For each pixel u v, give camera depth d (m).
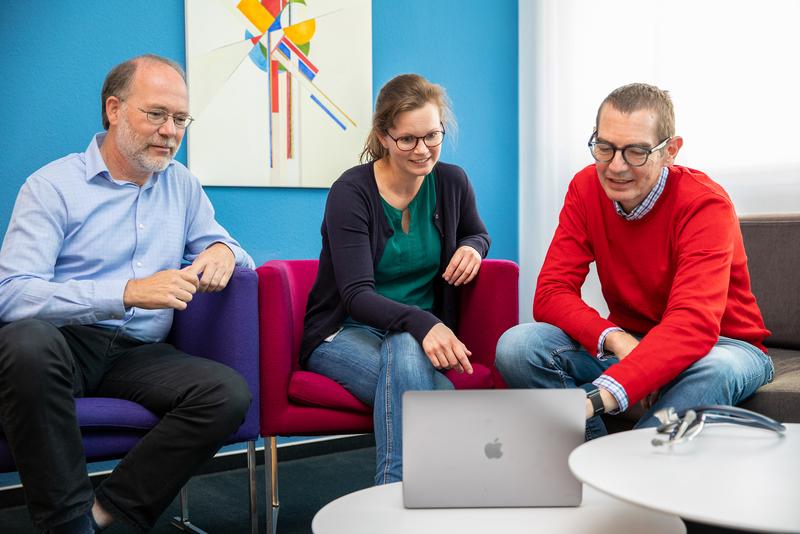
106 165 1.97
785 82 2.69
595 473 1.05
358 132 3.08
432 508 1.22
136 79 1.89
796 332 2.24
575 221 2.03
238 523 2.33
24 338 1.52
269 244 2.95
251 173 2.86
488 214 3.50
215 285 1.85
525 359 1.90
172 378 1.74
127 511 1.67
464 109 3.40
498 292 2.13
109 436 1.71
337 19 3.01
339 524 1.14
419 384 1.75
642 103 1.73
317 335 2.04
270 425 1.95
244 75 2.83
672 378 1.61
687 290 1.68
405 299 2.11
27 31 2.48
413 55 3.26
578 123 3.34
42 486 1.54
